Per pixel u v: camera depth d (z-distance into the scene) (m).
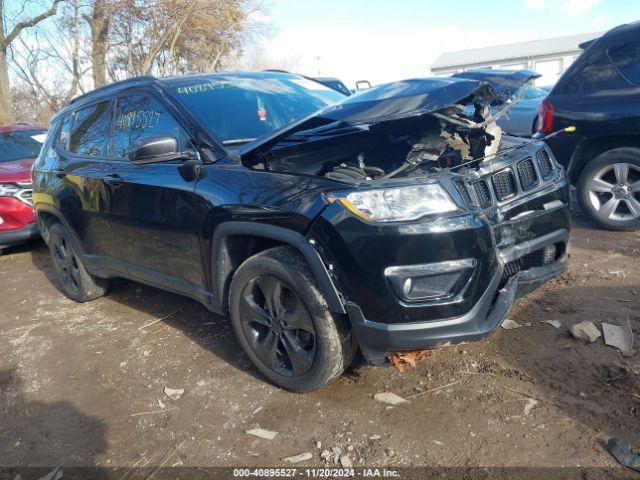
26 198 6.71
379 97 2.96
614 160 5.14
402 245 2.49
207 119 3.57
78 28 18.19
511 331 3.44
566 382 2.86
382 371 3.16
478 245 2.59
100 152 4.30
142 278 4.00
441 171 2.88
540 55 35.03
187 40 21.95
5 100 16.11
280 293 2.95
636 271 4.17
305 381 2.94
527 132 10.12
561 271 3.27
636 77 4.98
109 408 3.21
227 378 3.34
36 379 3.67
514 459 2.39
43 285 5.80
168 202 3.42
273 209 2.79
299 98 4.17
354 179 2.72
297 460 2.56
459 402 2.81
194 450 2.73
